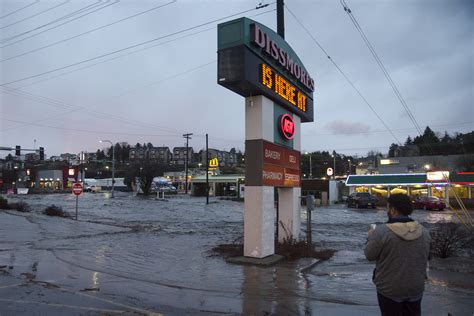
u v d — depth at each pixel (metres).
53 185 102.56
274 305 6.22
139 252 11.90
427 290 6.98
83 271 8.94
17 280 7.83
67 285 7.46
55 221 22.00
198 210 34.88
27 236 15.58
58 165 111.31
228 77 9.16
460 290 6.98
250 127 10.12
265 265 9.41
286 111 11.70
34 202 46.19
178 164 167.12
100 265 9.73
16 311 5.69
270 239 10.24
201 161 164.62
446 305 6.05
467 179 42.47
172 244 13.76
